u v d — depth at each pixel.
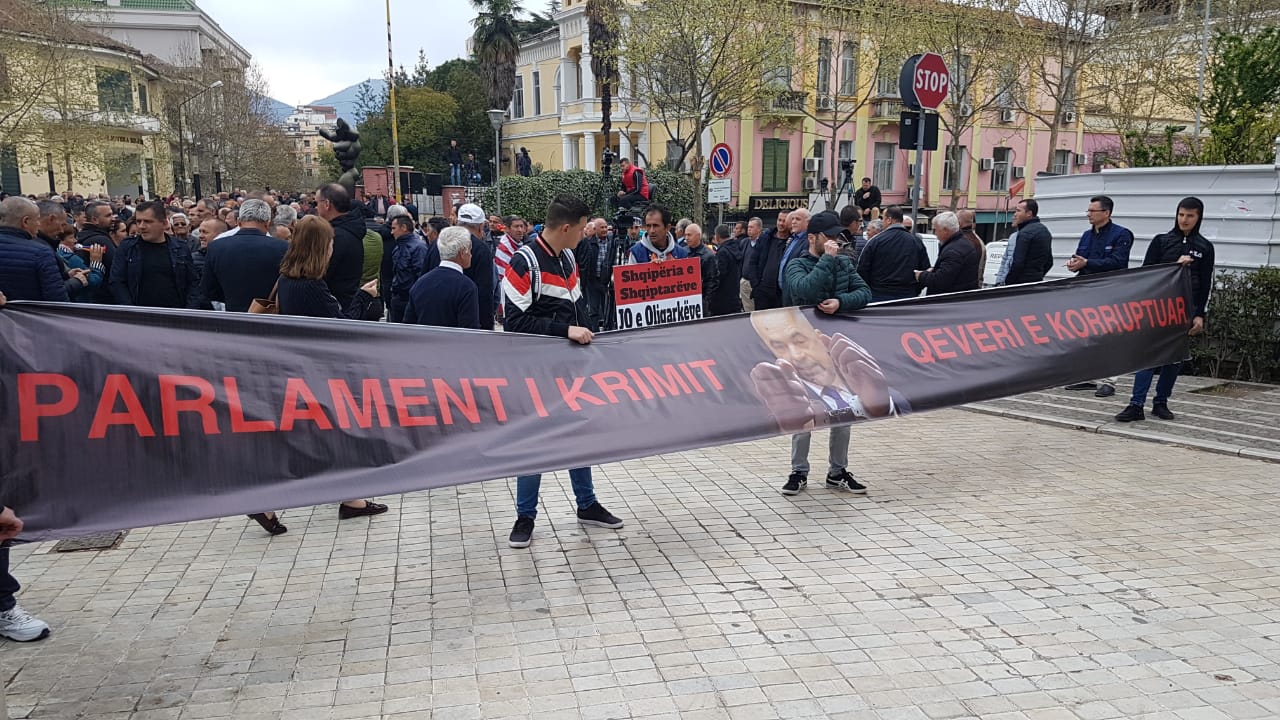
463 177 44.50
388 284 10.70
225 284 5.75
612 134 38.78
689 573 4.50
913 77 8.00
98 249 7.34
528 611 4.07
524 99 45.38
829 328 5.33
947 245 7.75
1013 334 5.95
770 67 24.25
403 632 3.87
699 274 6.88
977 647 3.65
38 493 3.22
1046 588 4.23
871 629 3.83
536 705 3.25
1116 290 6.50
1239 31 21.95
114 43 37.78
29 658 3.64
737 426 4.70
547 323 4.64
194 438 3.47
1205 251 7.11
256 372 3.64
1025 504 5.50
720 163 14.30
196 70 43.03
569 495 5.89
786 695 3.29
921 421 7.86
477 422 4.06
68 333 3.35
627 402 4.47
